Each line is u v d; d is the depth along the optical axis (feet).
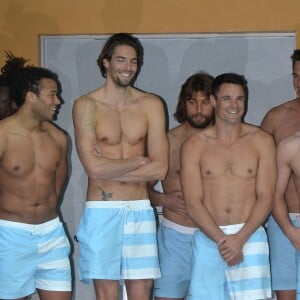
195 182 15.37
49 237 15.16
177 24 19.43
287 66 19.51
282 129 17.13
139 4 19.45
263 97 19.65
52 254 15.23
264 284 15.40
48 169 15.12
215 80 15.52
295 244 15.53
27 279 15.07
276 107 17.47
